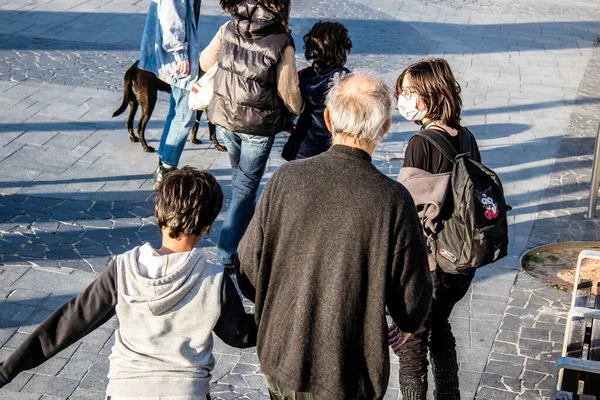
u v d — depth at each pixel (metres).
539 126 16.20
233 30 8.48
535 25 26.27
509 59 21.59
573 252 10.84
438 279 5.87
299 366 4.13
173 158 11.34
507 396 7.36
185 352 4.25
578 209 12.29
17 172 11.82
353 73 4.36
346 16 24.66
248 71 8.32
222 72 8.55
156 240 10.23
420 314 4.18
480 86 18.77
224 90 8.54
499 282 9.69
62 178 11.80
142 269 4.20
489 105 17.36
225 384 7.37
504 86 18.94
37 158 12.41
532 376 7.72
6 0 21.89
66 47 18.44
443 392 6.23
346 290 4.05
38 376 7.22
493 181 5.75
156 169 11.67
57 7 21.80
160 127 14.44
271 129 8.57
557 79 20.00
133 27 20.80
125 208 11.05
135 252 4.27
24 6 21.55
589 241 11.15
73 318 4.20
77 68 17.06
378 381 4.18
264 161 8.85
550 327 8.69
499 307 9.07
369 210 4.04
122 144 13.38
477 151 6.17
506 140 15.25
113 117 14.27
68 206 10.91
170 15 10.55
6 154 12.41
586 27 26.66
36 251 9.57
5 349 7.58
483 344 8.25
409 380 5.85
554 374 5.91
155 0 10.87
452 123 5.96
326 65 8.56
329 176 4.10
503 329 8.58
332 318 4.08
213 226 10.76
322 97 8.48
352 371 4.16
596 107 17.91
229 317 4.29
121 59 18.09
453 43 22.78
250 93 8.38
